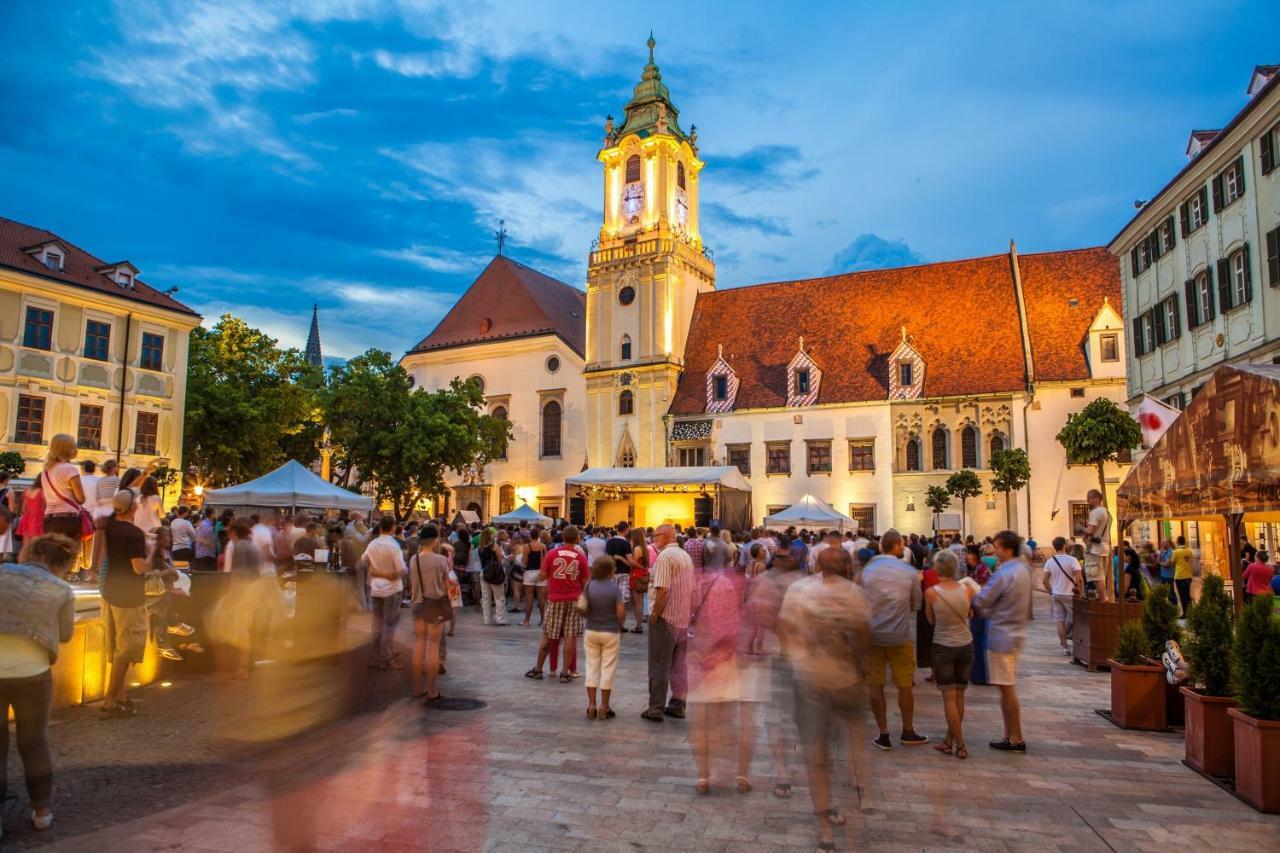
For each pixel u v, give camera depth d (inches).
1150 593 461.7
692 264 2333.9
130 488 442.9
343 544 641.6
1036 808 312.5
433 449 1895.9
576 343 2464.3
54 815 281.7
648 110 2374.5
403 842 185.3
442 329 2640.3
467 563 989.2
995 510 1811.0
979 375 1911.9
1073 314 1932.8
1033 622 957.8
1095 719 461.1
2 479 512.7
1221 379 440.8
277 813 175.8
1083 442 1349.7
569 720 442.6
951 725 381.1
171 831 267.9
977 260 2117.4
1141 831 290.0
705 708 333.1
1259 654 322.7
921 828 291.0
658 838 279.0
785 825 292.0
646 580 816.9
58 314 1524.4
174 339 1717.5
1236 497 429.4
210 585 523.5
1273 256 1024.2
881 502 1931.6
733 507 1867.6
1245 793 322.3
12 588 271.3
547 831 283.6
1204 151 1164.5
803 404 2032.5
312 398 1903.3
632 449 2199.8
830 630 285.4
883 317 2123.5
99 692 450.0
